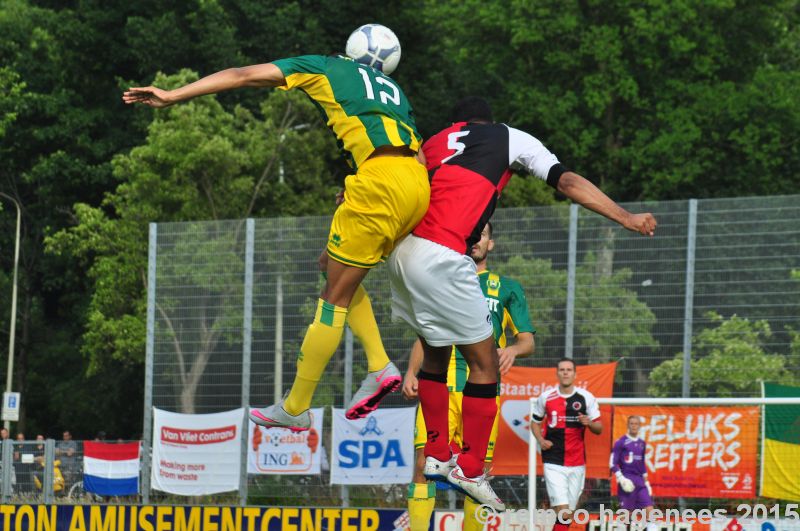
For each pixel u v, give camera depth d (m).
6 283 72.38
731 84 62.50
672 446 23.92
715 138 61.66
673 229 26.80
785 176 65.81
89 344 55.59
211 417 28.73
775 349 25.67
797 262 25.80
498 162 9.30
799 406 23.30
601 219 27.27
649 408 24.33
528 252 27.69
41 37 70.06
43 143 70.50
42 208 73.31
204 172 55.84
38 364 72.69
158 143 55.81
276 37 69.00
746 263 26.14
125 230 56.19
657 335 26.55
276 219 29.83
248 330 29.53
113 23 70.62
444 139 9.50
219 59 65.88
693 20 62.34
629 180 63.34
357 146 8.76
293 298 29.47
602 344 26.80
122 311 56.91
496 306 15.94
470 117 9.89
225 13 68.12
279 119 61.56
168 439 28.95
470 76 73.50
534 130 67.50
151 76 66.75
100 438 50.38
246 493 28.14
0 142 69.75
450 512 23.75
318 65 8.94
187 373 29.73
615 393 26.53
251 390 29.28
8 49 71.06
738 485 23.44
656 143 60.41
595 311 26.95
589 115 64.94
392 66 9.67
